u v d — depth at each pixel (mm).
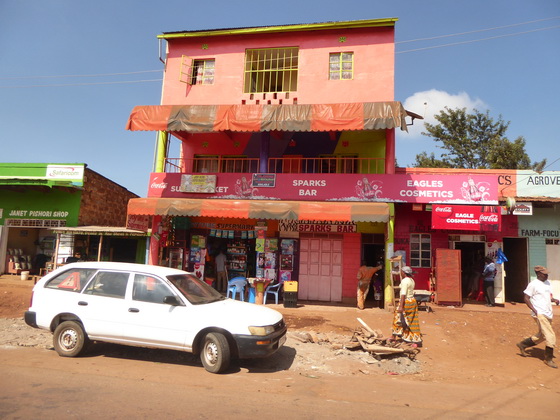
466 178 12117
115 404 4250
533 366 7184
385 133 13852
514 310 11938
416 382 6027
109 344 7434
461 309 11875
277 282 14266
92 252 17406
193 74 14711
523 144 22016
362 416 4246
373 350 7133
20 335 8039
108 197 19016
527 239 13906
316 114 11875
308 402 4641
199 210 12062
